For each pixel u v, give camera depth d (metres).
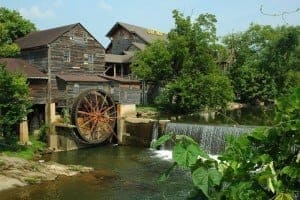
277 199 2.30
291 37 49.94
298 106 2.49
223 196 2.44
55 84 31.84
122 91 36.75
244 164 2.50
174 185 18.73
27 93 25.89
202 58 39.47
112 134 32.34
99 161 25.30
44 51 31.86
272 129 2.49
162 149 29.17
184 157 2.50
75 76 33.06
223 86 38.84
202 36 39.81
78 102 29.78
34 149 27.16
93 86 33.53
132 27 54.00
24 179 19.52
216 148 25.95
